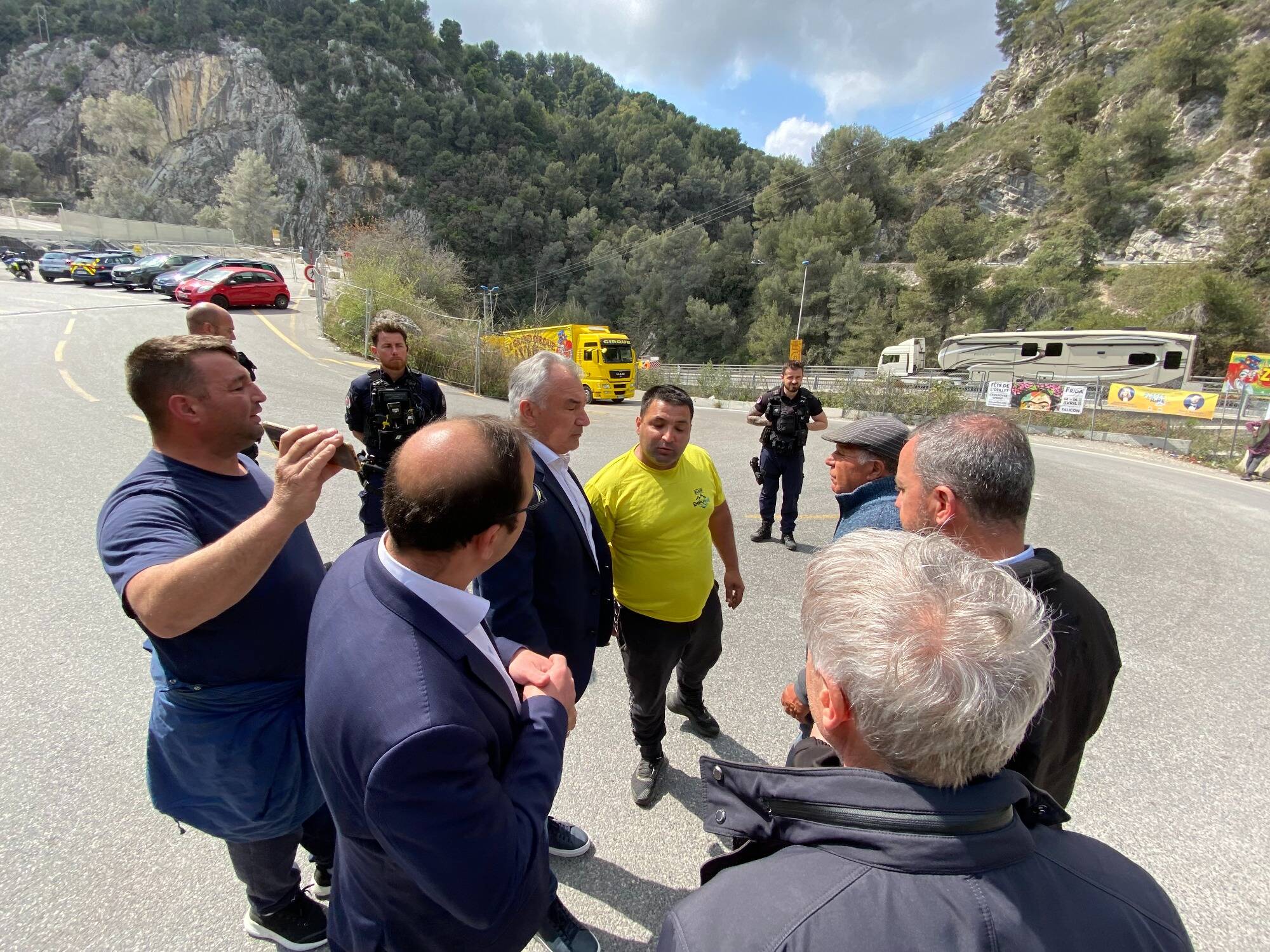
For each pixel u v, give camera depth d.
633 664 2.41
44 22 105.75
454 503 0.95
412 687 0.92
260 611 1.46
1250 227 37.44
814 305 53.75
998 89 104.50
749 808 0.93
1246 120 53.91
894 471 2.32
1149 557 5.93
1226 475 12.30
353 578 1.08
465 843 0.91
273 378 11.77
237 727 1.46
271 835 1.61
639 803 2.47
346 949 1.12
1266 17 64.38
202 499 1.52
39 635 3.39
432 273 23.31
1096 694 1.39
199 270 21.42
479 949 1.06
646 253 64.50
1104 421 17.08
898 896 0.70
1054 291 45.31
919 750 0.73
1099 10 92.50
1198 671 3.68
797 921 0.70
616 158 105.88
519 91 133.75
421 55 114.94
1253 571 5.61
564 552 1.92
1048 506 7.89
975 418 1.47
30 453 6.31
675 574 2.31
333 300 19.25
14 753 2.54
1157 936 0.73
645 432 2.28
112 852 2.11
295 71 104.12
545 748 1.13
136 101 80.06
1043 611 0.88
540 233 86.69
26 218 53.66
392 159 97.19
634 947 1.89
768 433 5.59
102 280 24.44
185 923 1.88
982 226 49.22
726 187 95.19
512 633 1.75
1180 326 31.38
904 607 0.81
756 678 3.45
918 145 94.69
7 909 1.88
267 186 73.31
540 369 1.96
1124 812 2.52
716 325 57.97
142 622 1.25
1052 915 0.70
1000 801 0.75
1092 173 55.66
